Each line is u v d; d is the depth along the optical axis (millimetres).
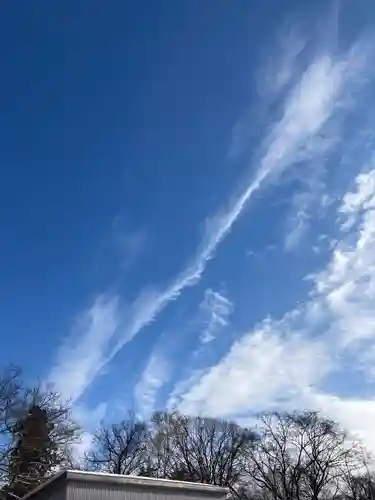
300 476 54000
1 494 31062
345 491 55125
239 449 56938
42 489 13914
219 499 16000
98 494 13594
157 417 59188
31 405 37188
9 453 33844
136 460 56062
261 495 55000
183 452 57281
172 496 14992
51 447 36625
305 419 85188
